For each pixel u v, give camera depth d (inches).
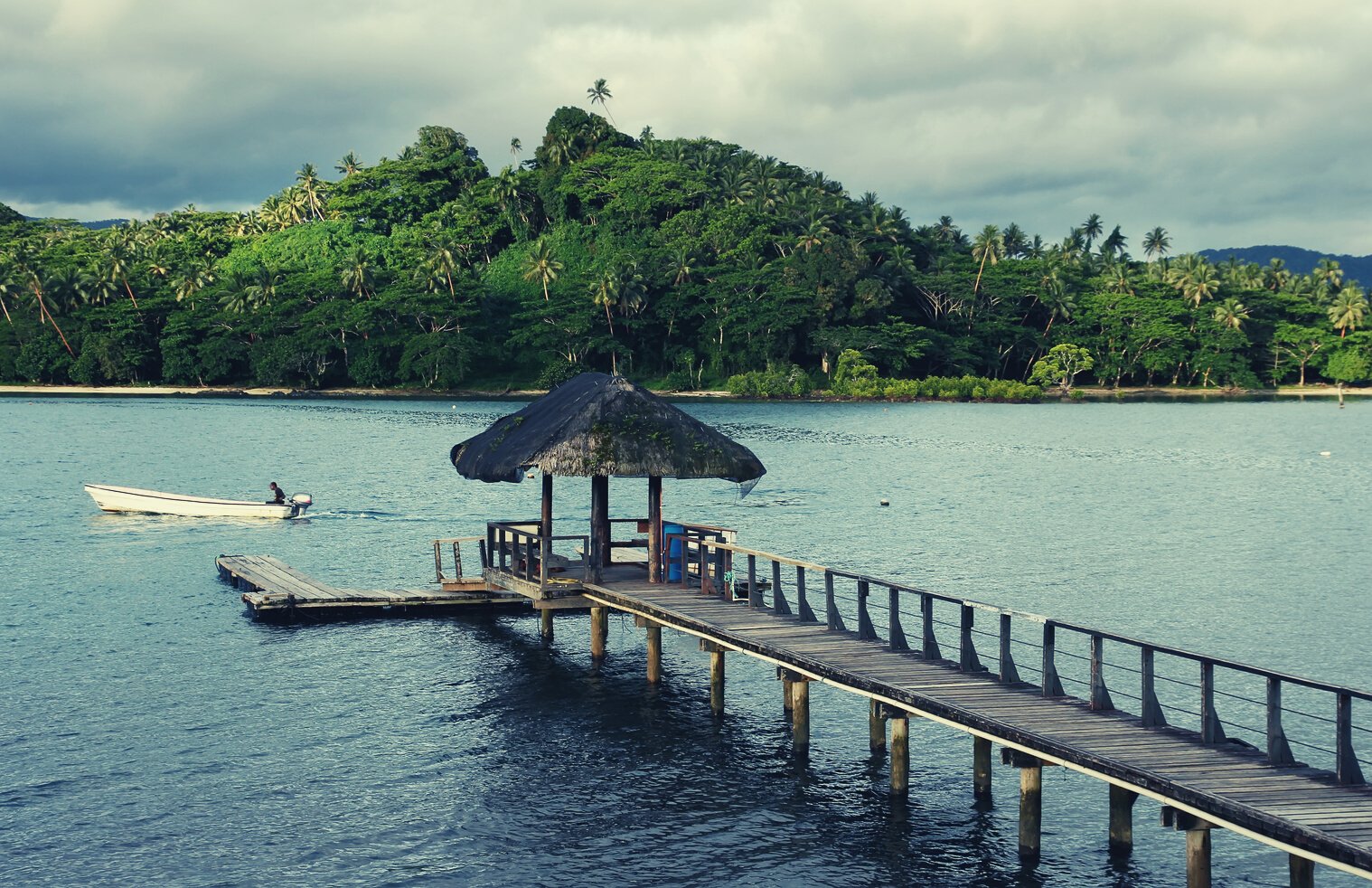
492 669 1080.2
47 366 6889.8
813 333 7239.2
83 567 1594.5
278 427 4478.3
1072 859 685.3
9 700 976.9
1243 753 584.1
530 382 7199.8
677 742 887.1
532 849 700.7
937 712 675.4
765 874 668.1
